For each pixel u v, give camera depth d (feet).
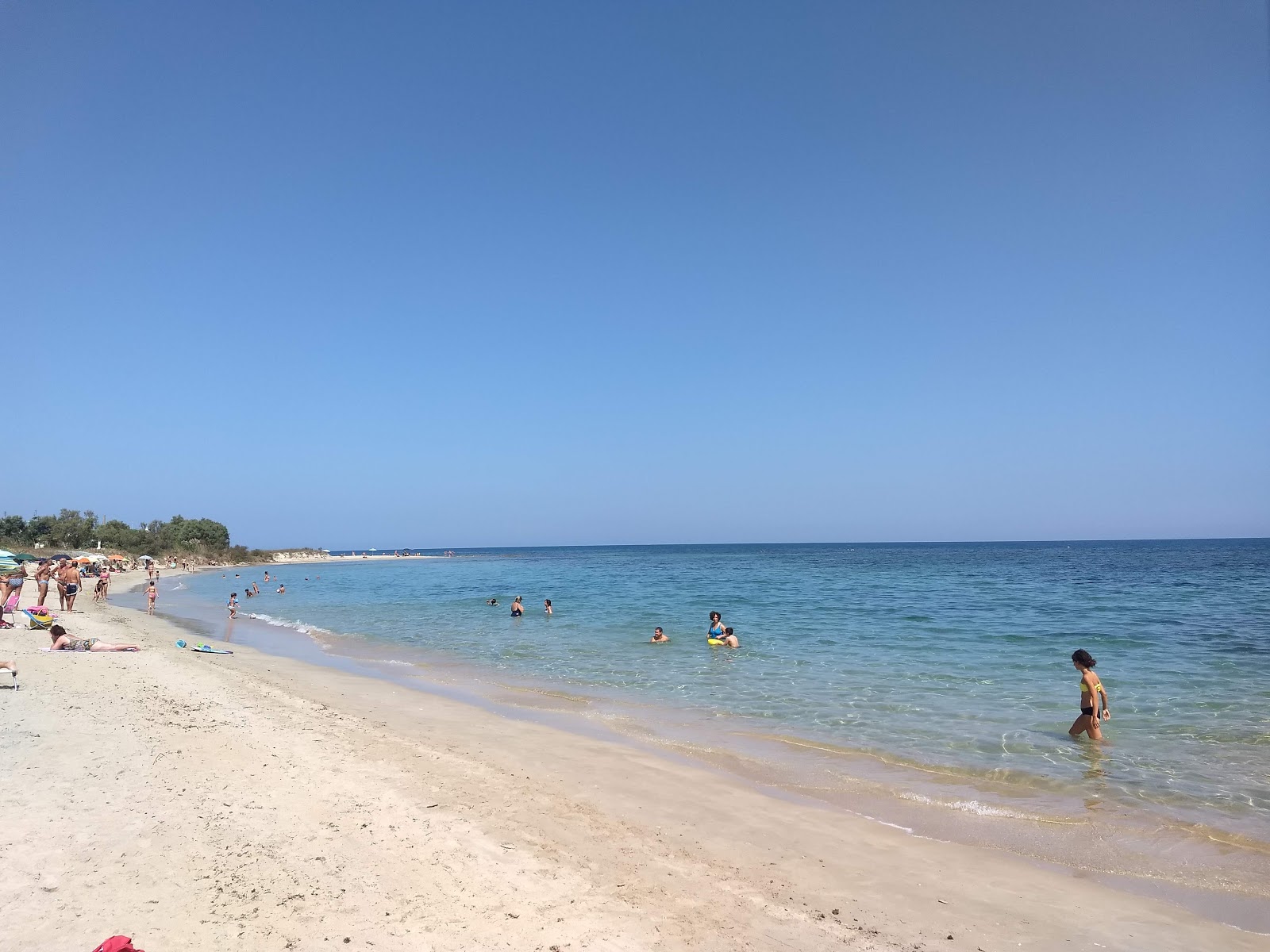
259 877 18.35
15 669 44.01
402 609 115.75
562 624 90.33
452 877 19.11
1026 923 18.20
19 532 256.93
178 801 23.22
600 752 33.42
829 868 21.24
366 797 24.88
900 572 209.56
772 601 117.70
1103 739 36.29
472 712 41.75
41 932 15.15
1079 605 104.78
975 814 26.23
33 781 24.18
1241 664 56.39
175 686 42.86
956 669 55.93
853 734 37.42
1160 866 22.02
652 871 20.33
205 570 312.29
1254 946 17.34
